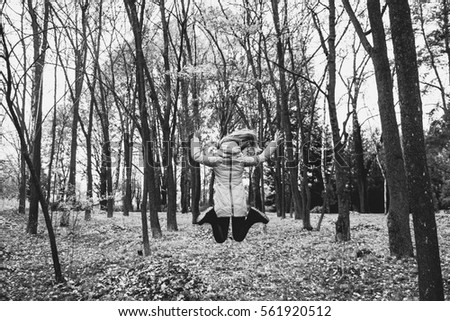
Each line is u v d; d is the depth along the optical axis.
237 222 5.43
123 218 22.83
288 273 9.25
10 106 8.02
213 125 18.55
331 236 14.70
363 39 10.50
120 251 12.34
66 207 11.45
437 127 16.11
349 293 7.70
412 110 5.10
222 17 14.11
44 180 16.08
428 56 23.14
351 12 10.65
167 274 8.26
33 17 13.52
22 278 9.10
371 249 10.98
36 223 15.62
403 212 9.94
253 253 11.69
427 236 4.97
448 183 24.52
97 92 26.44
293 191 22.86
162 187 37.34
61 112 22.39
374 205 39.59
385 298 7.21
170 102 17.77
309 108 28.70
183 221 22.14
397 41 5.25
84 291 8.02
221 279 8.75
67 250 12.50
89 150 22.75
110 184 25.05
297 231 16.67
